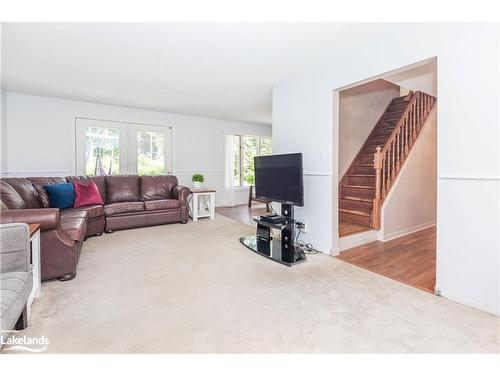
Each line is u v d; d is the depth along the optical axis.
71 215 2.87
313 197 3.06
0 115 3.87
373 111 4.93
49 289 2.00
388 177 3.54
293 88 3.32
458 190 1.80
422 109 4.13
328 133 2.84
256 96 4.34
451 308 1.73
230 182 6.69
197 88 3.90
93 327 1.52
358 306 1.76
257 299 1.86
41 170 4.34
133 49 2.61
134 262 2.61
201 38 2.38
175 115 5.74
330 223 2.85
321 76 2.90
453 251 1.83
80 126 4.67
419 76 3.17
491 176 1.64
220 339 1.42
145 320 1.59
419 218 3.96
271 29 2.23
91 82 3.63
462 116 1.76
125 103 4.82
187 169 5.97
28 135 4.21
